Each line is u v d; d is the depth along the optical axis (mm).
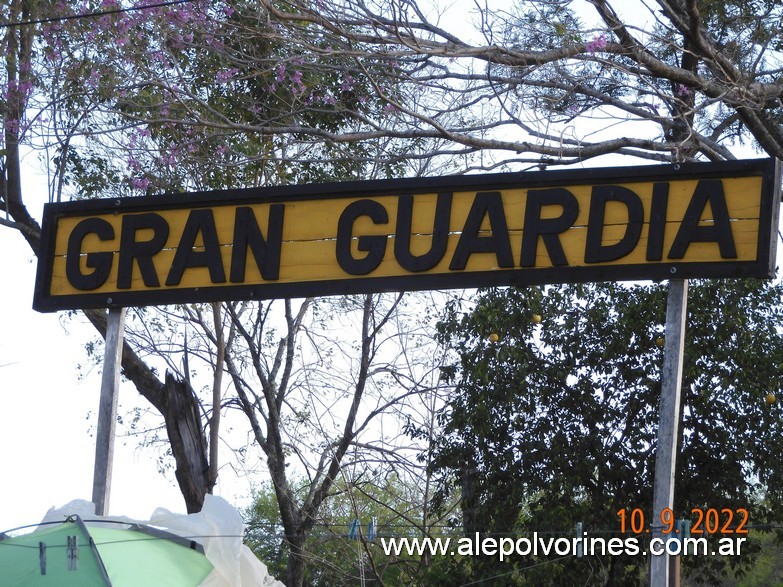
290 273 7473
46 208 8070
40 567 5836
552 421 13141
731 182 6637
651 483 12578
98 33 11234
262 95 12211
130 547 6324
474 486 13047
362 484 15773
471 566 12898
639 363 13039
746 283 12758
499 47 9453
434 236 7188
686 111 10070
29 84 12320
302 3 9469
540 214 7008
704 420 12656
